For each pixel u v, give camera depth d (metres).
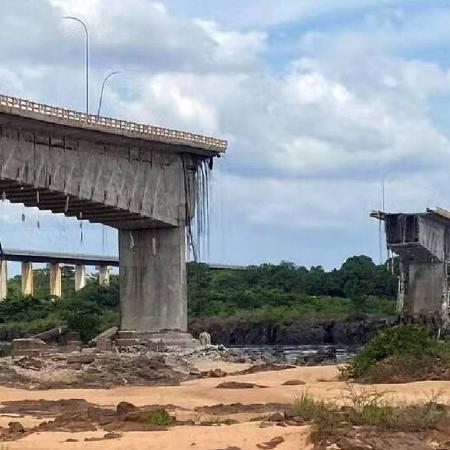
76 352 62.34
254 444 19.36
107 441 20.30
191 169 78.25
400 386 34.81
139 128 70.50
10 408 30.62
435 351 41.25
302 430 20.27
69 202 69.00
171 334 74.31
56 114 62.91
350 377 41.62
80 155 67.31
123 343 71.12
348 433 19.39
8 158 61.62
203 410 28.41
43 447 20.08
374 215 111.06
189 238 78.38
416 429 20.17
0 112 58.62
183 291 77.06
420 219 109.69
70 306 126.25
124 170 71.56
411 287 121.56
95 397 35.66
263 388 37.12
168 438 20.38
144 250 78.44
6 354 64.06
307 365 60.12
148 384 44.66
